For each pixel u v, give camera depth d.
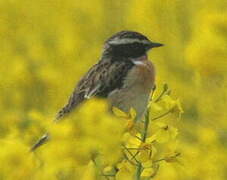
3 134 11.90
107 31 19.17
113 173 7.32
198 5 17.67
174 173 9.46
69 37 18.36
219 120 13.36
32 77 15.79
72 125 6.98
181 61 15.81
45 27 19.34
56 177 8.25
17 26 19.33
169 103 7.43
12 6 19.77
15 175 7.94
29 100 15.79
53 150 7.00
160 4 17.97
